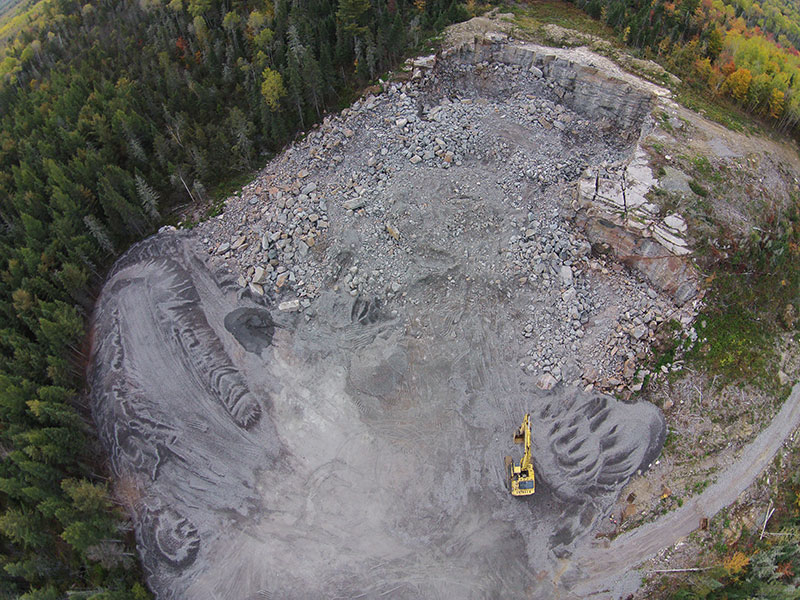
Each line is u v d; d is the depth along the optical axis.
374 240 49.41
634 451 40.50
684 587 36.06
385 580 36.53
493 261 48.09
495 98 61.41
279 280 49.09
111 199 52.34
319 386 44.84
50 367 43.56
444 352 45.28
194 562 38.06
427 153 54.06
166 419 43.53
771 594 34.94
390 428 42.59
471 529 38.28
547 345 44.62
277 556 37.81
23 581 36.31
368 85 60.03
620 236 46.53
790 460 42.00
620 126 59.75
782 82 58.84
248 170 57.41
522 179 52.66
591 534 38.09
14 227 53.00
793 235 49.31
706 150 51.62
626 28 63.66
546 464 40.56
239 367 45.97
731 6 78.38
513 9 70.19
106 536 37.28
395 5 66.69
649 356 43.59
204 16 70.75
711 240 45.28
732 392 43.28
